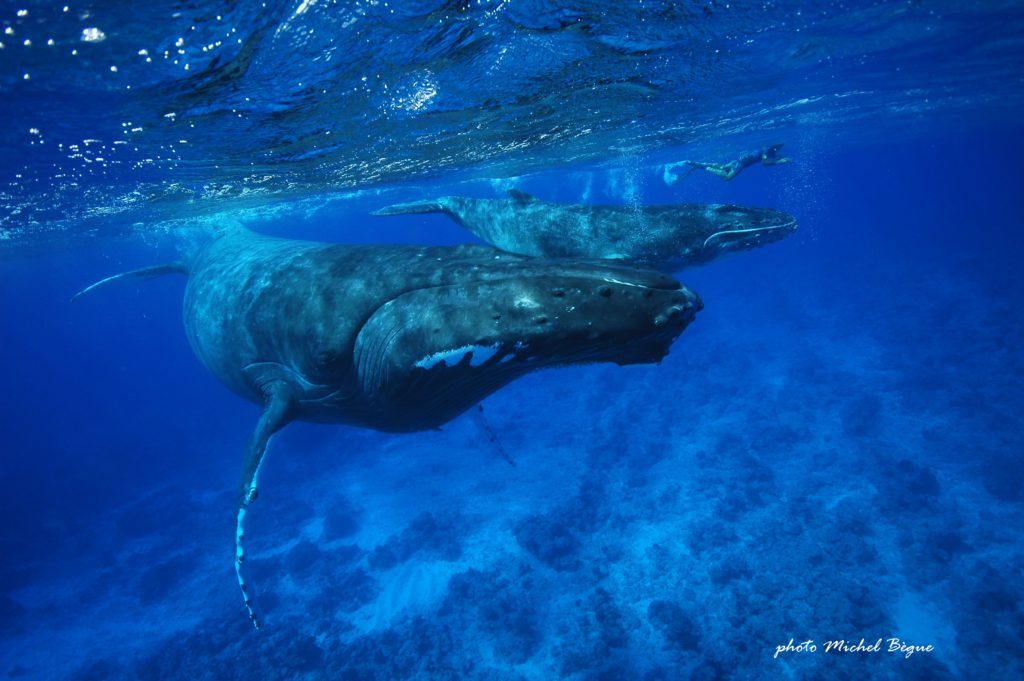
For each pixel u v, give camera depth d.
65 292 84.62
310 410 5.24
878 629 13.52
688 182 65.44
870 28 12.85
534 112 12.95
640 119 16.88
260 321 4.98
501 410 33.03
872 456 20.38
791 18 10.70
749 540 17.23
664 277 3.16
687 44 10.55
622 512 19.95
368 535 22.12
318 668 15.59
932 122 39.50
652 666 13.57
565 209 7.68
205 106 8.12
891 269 53.00
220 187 15.95
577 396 33.28
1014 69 22.12
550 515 19.66
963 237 65.88
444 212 9.34
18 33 5.26
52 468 40.25
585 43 9.01
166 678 16.25
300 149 12.17
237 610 18.55
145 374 95.81
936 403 23.67
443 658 14.97
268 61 6.82
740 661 13.25
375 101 9.52
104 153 10.35
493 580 17.14
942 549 15.55
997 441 19.97
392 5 6.19
